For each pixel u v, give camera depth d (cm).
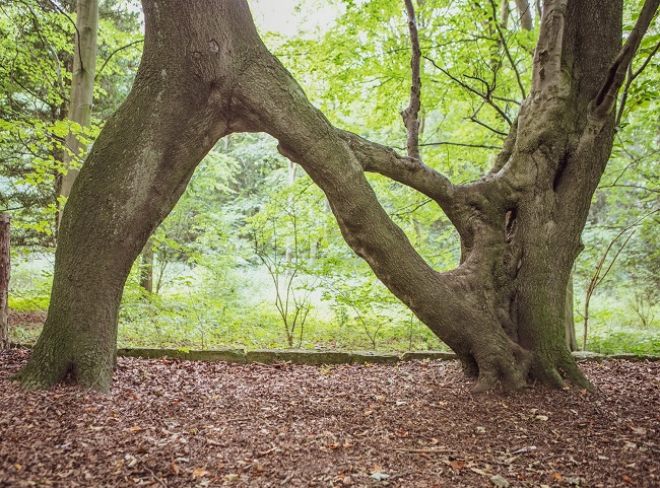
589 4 440
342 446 307
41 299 765
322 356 550
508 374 421
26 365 382
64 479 242
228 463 276
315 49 705
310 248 782
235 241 1120
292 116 381
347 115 767
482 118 868
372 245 402
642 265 981
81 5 702
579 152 447
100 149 382
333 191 394
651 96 529
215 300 752
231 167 1386
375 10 645
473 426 348
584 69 447
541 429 343
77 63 704
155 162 382
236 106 390
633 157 872
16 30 885
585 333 684
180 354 539
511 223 481
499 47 700
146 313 733
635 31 387
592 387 429
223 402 385
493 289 447
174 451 284
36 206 895
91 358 381
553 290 445
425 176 445
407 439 323
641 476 273
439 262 789
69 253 384
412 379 470
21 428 291
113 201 378
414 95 509
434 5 696
